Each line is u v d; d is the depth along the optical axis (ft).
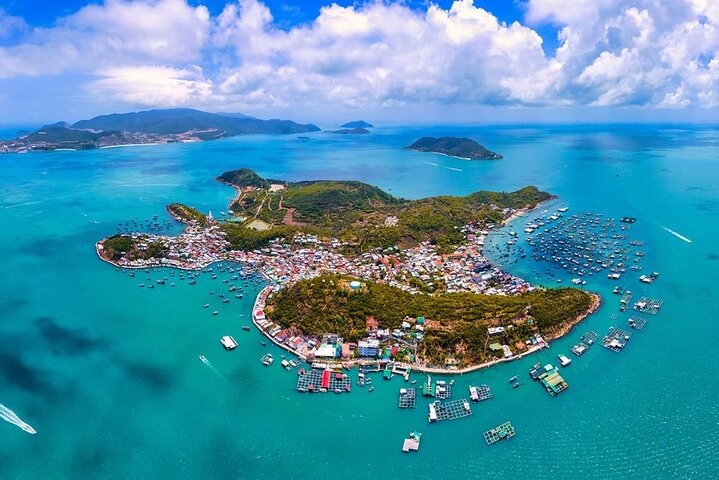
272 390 533.96
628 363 560.61
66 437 468.75
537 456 434.71
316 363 573.33
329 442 459.32
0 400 518.37
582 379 535.19
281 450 450.71
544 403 500.33
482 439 456.04
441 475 419.33
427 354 579.48
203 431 476.13
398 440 459.73
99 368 576.61
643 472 414.62
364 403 509.76
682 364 555.69
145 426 483.51
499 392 519.19
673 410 483.51
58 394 530.27
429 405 501.97
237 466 434.71
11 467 434.71
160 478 423.64
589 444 445.37
